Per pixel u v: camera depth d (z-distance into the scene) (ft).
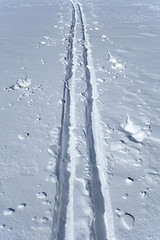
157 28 26.13
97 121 11.05
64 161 9.02
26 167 8.61
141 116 11.18
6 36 24.20
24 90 13.69
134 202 7.29
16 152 9.29
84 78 15.02
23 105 12.25
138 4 43.57
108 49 19.99
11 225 6.76
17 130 10.46
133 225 6.66
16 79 15.01
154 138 9.82
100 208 7.39
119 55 18.61
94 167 8.81
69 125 10.98
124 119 11.07
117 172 8.32
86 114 11.53
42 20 30.91
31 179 8.14
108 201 7.41
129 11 36.78
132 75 15.25
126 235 6.43
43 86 14.05
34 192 7.69
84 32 25.39
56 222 6.89
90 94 13.46
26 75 15.51
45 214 7.03
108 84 14.17
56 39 22.80
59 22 29.40
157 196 7.45
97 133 10.38
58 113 11.55
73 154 9.23
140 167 8.48
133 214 6.95
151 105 11.98
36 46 21.02
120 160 8.80
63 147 9.64
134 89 13.52
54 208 7.20
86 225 6.76
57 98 12.79
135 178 8.07
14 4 45.32
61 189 7.93
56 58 18.21
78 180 8.08
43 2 47.24
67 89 13.85
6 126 10.72
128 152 9.15
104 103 12.31
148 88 13.57
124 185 7.84
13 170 8.50
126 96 12.84
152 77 14.88
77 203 7.35
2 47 20.93
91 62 17.46
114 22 29.43
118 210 7.06
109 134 10.11
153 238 6.33
